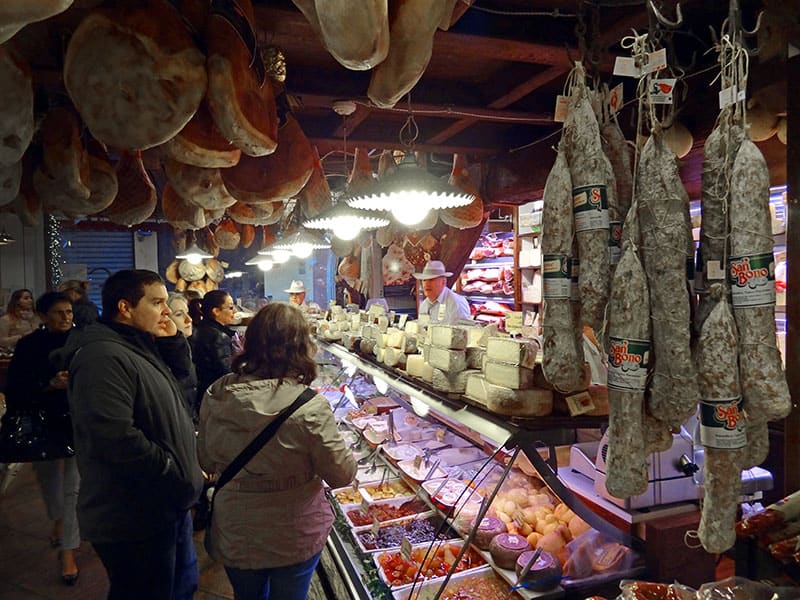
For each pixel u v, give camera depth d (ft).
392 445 10.00
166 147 4.99
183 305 12.64
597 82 4.21
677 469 5.78
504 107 9.98
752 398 3.41
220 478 6.46
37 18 1.96
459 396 7.09
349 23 2.56
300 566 6.50
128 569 6.54
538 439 5.72
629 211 3.71
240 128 4.34
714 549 3.53
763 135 6.38
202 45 4.43
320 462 6.35
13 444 9.47
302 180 6.73
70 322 9.98
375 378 10.41
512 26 7.09
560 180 3.85
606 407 5.98
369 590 7.10
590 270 3.71
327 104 9.25
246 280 36.52
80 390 6.23
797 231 5.74
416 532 7.94
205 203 7.09
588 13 6.61
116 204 8.14
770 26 5.49
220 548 6.45
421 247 17.02
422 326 9.32
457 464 8.69
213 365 12.57
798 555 4.74
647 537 5.58
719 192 3.61
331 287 31.48
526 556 6.07
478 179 13.47
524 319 17.21
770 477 6.21
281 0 6.53
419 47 3.10
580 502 5.77
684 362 3.46
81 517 6.43
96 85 3.83
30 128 3.58
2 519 12.93
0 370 14.61
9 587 9.91
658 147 3.62
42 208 6.37
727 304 3.50
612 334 3.63
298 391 6.42
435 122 11.51
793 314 5.82
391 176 7.03
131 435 6.12
